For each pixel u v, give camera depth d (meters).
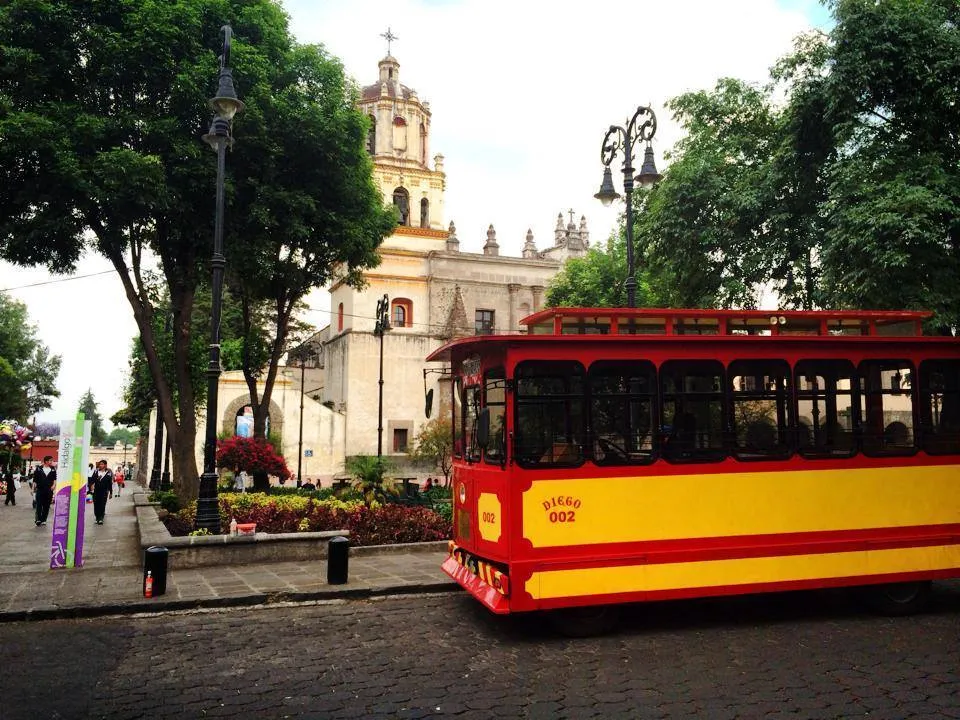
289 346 46.34
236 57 18.62
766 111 19.58
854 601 9.77
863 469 9.14
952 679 6.67
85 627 8.73
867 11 14.41
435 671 7.01
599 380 8.41
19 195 15.98
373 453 42.69
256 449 25.91
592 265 35.38
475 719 5.77
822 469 8.98
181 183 17.66
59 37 16.52
